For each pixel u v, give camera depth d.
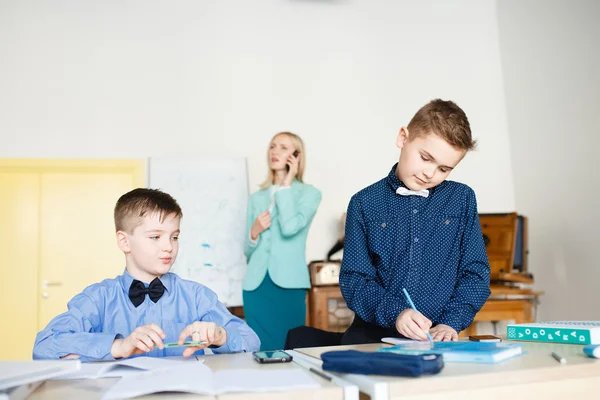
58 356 1.19
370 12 4.51
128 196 1.42
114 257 4.11
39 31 4.07
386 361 0.87
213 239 4.00
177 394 0.81
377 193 1.67
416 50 4.55
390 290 1.60
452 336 1.36
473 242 1.63
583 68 3.73
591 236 3.67
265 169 4.23
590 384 0.92
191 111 4.18
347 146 4.36
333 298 3.83
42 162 3.99
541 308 4.21
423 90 4.53
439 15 4.62
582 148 3.76
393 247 1.62
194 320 1.42
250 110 4.26
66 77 4.07
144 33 4.19
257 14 4.34
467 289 1.57
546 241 4.15
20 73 4.02
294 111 4.31
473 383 0.86
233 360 1.12
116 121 4.10
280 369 0.98
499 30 4.70
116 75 4.13
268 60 4.32
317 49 4.39
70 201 4.09
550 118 4.09
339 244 4.14
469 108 4.59
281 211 3.22
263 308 3.23
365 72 4.45
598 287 3.59
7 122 3.98
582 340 1.21
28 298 4.02
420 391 0.83
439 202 1.64
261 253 3.29
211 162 4.11
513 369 0.91
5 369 0.88
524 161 4.42
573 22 3.82
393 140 4.43
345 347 1.25
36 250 4.04
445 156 1.46
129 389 0.81
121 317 1.37
